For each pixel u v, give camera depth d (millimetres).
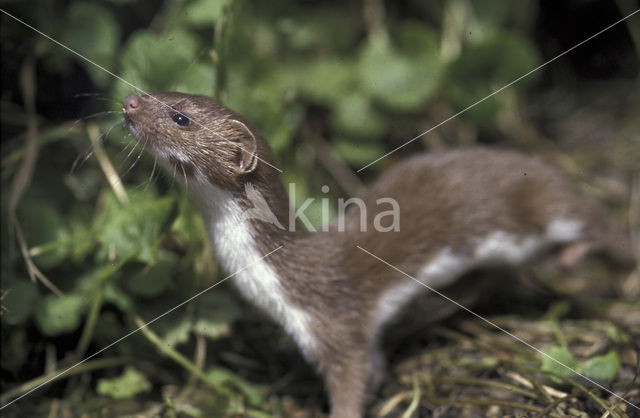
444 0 6070
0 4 4637
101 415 3955
